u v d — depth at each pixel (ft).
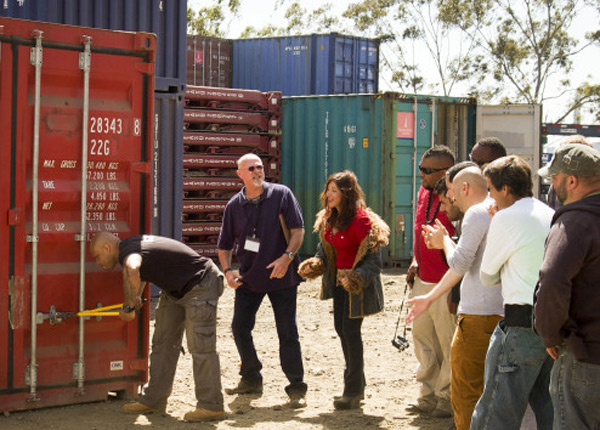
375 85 69.92
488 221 15.07
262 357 26.04
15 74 18.03
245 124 48.03
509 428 13.65
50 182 18.65
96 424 18.44
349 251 19.54
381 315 33.91
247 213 20.92
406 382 23.26
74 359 19.25
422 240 19.06
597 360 11.65
